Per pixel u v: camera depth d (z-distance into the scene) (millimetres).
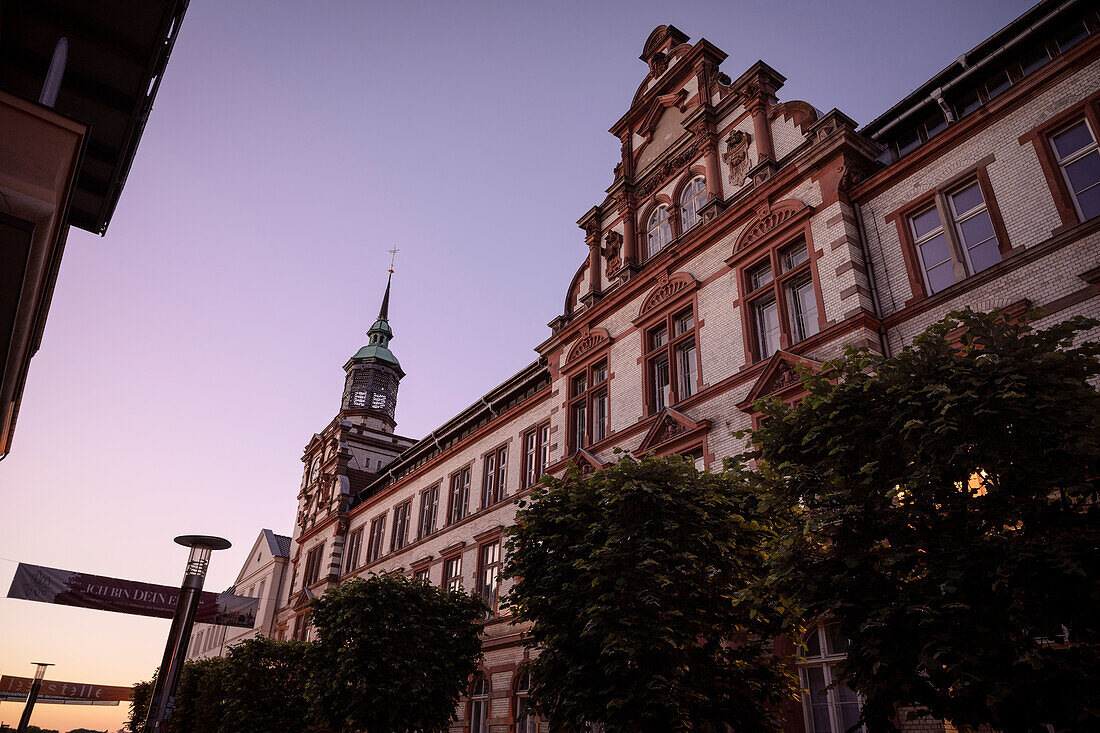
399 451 41625
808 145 15820
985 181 12242
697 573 9273
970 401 6344
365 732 16031
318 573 37281
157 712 16312
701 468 15148
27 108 6203
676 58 21969
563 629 9766
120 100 10328
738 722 9281
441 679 16062
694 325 16844
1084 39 11539
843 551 6754
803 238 14938
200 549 18000
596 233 22328
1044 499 6008
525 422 24344
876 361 7629
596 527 9758
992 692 5270
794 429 7754
